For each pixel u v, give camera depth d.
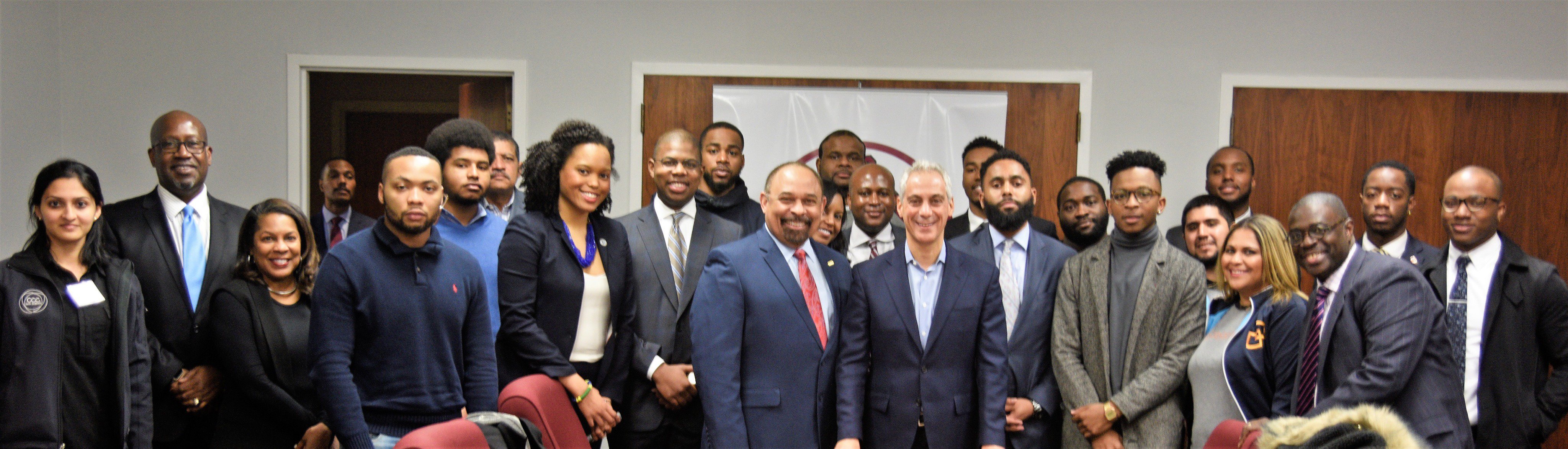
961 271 2.57
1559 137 4.01
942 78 3.98
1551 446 3.86
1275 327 2.41
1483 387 2.76
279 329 2.51
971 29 3.99
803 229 2.46
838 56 3.98
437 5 3.91
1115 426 2.58
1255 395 2.42
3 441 2.32
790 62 3.98
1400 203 3.04
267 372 2.50
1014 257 2.85
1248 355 2.42
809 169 2.52
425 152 2.30
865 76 3.98
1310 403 2.35
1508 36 4.00
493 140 2.96
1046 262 2.79
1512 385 2.73
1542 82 3.99
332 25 3.89
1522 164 4.01
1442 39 4.01
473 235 2.77
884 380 2.53
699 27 3.96
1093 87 4.01
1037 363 2.67
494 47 3.93
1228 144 4.02
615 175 2.83
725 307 2.43
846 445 2.44
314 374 2.16
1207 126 4.02
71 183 2.40
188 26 3.84
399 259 2.26
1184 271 2.63
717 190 3.23
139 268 2.71
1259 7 4.00
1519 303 2.75
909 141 3.99
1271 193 4.02
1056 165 4.01
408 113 5.64
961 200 3.99
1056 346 2.66
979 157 3.57
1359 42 4.01
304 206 3.92
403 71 3.94
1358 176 4.02
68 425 2.39
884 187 3.03
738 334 2.43
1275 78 4.00
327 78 5.55
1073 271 2.72
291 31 3.88
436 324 2.27
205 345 2.62
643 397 2.64
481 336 2.41
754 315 2.44
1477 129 4.01
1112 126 4.01
